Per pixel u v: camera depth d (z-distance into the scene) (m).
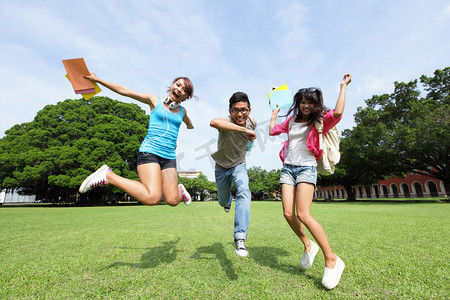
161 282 1.94
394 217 6.85
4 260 2.62
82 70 2.48
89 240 3.84
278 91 2.92
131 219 7.61
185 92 2.45
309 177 2.13
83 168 21.52
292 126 2.45
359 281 1.91
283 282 1.94
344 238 3.69
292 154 2.32
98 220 7.29
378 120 21.89
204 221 6.89
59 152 21.66
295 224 2.25
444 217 6.59
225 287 1.84
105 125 24.42
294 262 2.54
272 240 3.74
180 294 1.71
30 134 22.98
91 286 1.86
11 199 51.09
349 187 30.55
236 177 2.55
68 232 4.73
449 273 2.01
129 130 26.30
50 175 22.09
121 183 2.12
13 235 4.38
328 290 1.77
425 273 2.03
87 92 2.52
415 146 17.97
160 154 2.34
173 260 2.61
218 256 2.78
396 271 2.10
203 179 54.56
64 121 23.81
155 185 2.21
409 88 21.42
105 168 2.19
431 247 2.99
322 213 8.95
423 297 1.59
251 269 2.28
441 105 18.91
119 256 2.79
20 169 21.80
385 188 44.72
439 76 20.73
